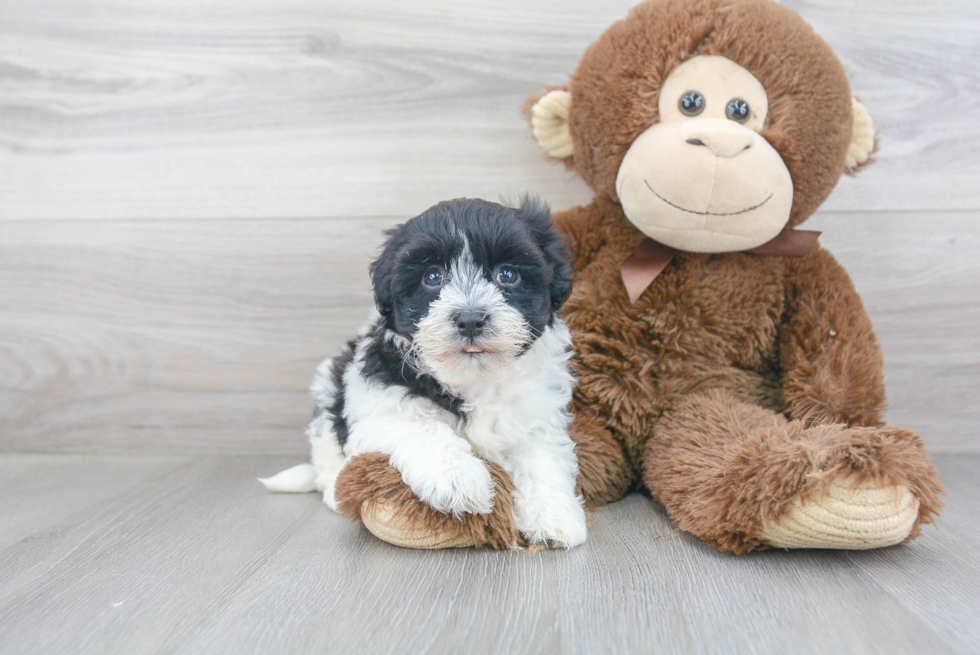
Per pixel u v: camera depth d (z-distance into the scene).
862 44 2.24
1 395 2.39
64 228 2.38
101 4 2.32
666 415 1.86
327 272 2.36
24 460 2.36
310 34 2.31
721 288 1.87
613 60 1.81
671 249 1.91
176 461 2.36
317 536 1.63
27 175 2.37
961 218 2.27
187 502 1.90
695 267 1.89
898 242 2.28
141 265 2.38
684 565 1.43
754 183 1.67
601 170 1.89
